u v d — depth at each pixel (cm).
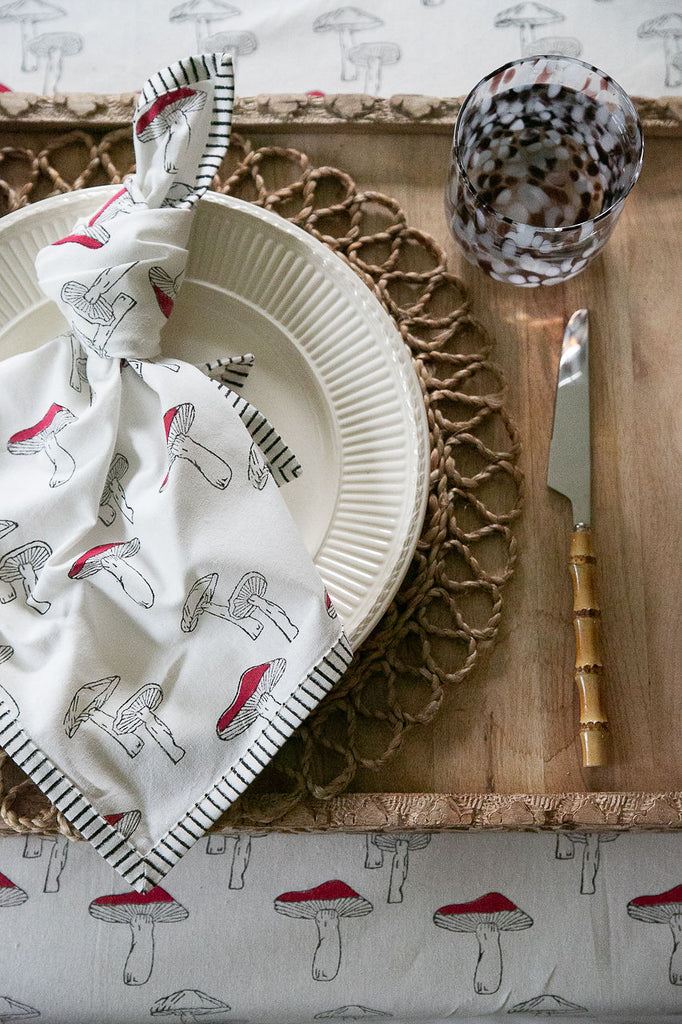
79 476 52
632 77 73
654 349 65
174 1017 62
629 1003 62
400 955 62
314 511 59
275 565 51
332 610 51
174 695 52
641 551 62
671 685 60
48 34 72
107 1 72
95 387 55
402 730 58
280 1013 62
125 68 72
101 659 51
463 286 64
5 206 63
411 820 56
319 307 60
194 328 61
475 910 63
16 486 53
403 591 59
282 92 72
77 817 49
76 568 51
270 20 73
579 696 59
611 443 63
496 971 62
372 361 59
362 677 58
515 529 61
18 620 52
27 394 55
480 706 59
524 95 61
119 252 52
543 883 63
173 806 51
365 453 58
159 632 52
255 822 56
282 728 51
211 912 62
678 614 61
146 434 54
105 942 62
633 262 66
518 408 63
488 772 58
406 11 73
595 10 73
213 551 51
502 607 60
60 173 64
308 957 62
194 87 54
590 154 62
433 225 65
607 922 63
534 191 63
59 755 49
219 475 52
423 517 57
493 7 73
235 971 62
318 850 63
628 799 57
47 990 61
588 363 64
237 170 64
